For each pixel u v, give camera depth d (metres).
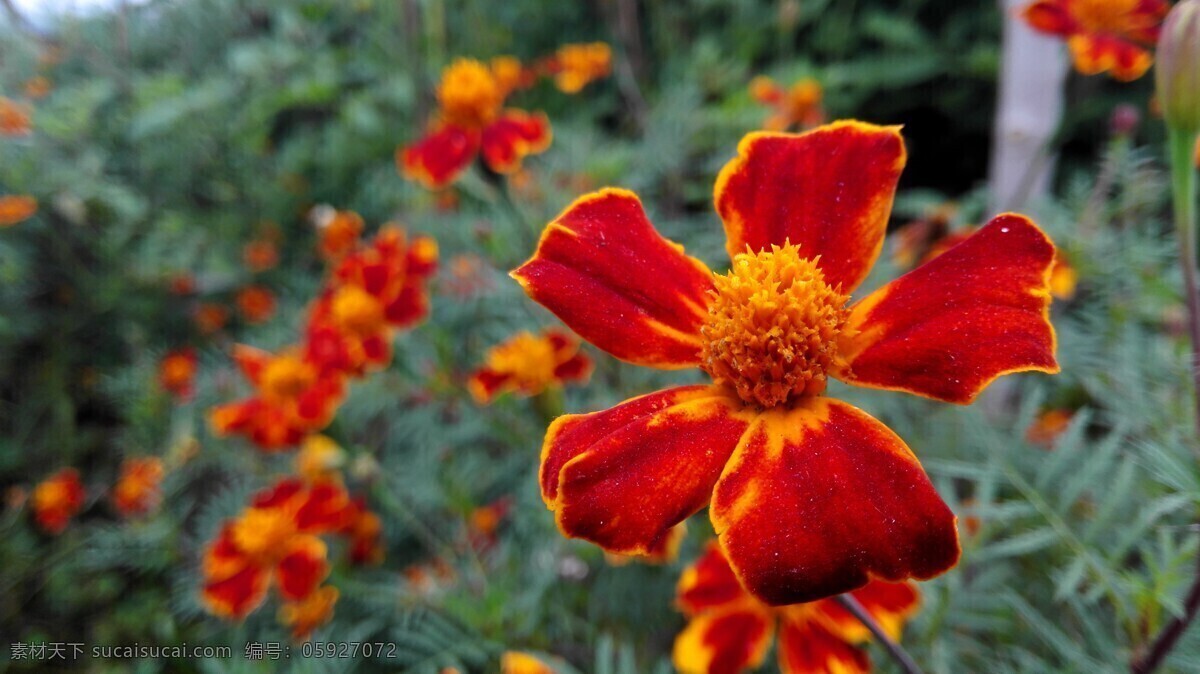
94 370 0.40
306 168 0.45
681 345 0.15
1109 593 0.15
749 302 0.14
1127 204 0.23
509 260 0.27
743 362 0.14
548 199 0.28
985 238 0.14
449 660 0.21
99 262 0.40
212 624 0.27
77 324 0.40
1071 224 0.23
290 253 0.44
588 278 0.15
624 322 0.14
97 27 0.49
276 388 0.26
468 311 0.28
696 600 0.18
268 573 0.24
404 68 0.43
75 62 0.48
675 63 0.44
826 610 0.17
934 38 0.48
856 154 0.15
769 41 0.49
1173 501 0.14
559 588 0.23
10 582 0.30
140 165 0.44
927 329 0.14
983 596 0.17
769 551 0.13
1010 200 0.26
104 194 0.39
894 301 0.14
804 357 0.14
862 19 0.50
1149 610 0.15
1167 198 0.25
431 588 0.23
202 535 0.29
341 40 0.52
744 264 0.14
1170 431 0.16
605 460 0.13
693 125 0.32
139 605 0.30
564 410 0.23
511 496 0.26
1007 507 0.16
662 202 0.31
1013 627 0.18
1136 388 0.18
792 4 0.42
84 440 0.38
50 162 0.40
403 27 0.43
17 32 0.45
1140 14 0.22
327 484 0.25
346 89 0.46
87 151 0.42
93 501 0.35
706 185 0.30
